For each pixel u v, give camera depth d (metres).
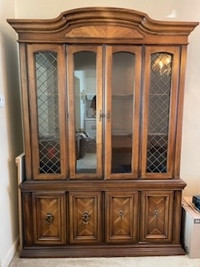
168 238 1.92
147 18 1.63
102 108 1.79
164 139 1.88
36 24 1.64
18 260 1.83
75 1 2.08
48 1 2.07
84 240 1.89
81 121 1.83
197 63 2.17
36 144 1.82
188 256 1.89
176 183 1.86
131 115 1.83
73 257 1.86
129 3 2.10
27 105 1.77
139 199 1.88
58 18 1.62
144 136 1.83
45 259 1.84
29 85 1.75
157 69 1.79
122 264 1.79
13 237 1.95
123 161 1.87
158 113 1.85
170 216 1.90
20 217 1.86
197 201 1.96
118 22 1.67
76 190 1.83
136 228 1.90
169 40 1.72
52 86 1.79
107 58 1.72
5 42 1.82
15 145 2.04
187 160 2.31
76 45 1.71
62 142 1.82
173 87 1.79
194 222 1.82
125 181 1.85
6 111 1.84
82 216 1.87
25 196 1.83
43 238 1.89
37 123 1.80
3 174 1.76
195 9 2.12
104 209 1.87
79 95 1.79
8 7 1.90
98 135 1.82
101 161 1.84
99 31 1.69
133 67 1.76
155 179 1.88
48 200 1.84
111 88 1.77
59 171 1.86
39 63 1.75
